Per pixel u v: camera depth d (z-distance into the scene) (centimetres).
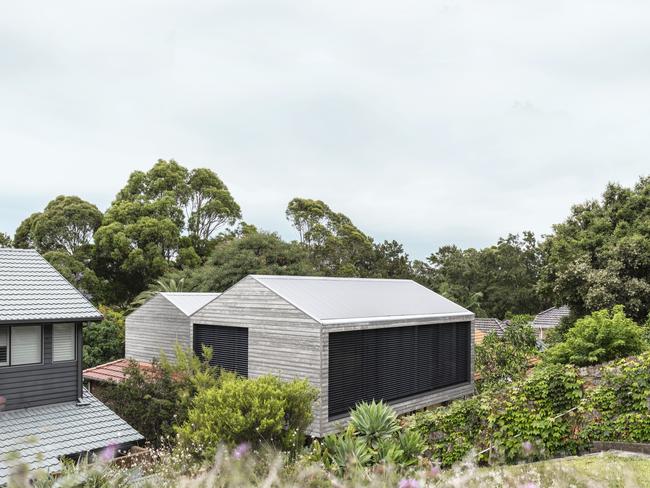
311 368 1442
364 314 1631
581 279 2117
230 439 933
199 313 1800
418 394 1830
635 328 1155
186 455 877
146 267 3750
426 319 1859
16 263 1439
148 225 3759
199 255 4178
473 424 994
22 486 491
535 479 469
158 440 1366
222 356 1730
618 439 848
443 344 1995
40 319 1218
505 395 991
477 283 4841
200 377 1405
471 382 2103
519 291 4650
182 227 4131
